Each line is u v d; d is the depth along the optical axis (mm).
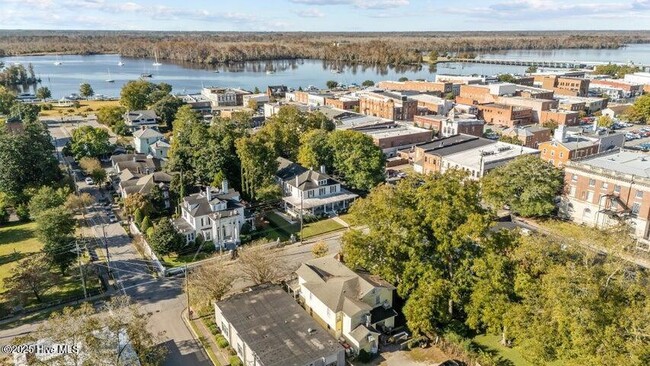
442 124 155625
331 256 70625
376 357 54250
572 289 43156
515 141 136375
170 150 114500
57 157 133875
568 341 44219
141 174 107062
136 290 67125
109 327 43125
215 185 96688
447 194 58031
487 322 52781
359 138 106688
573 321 42312
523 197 90625
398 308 62062
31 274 62812
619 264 46344
